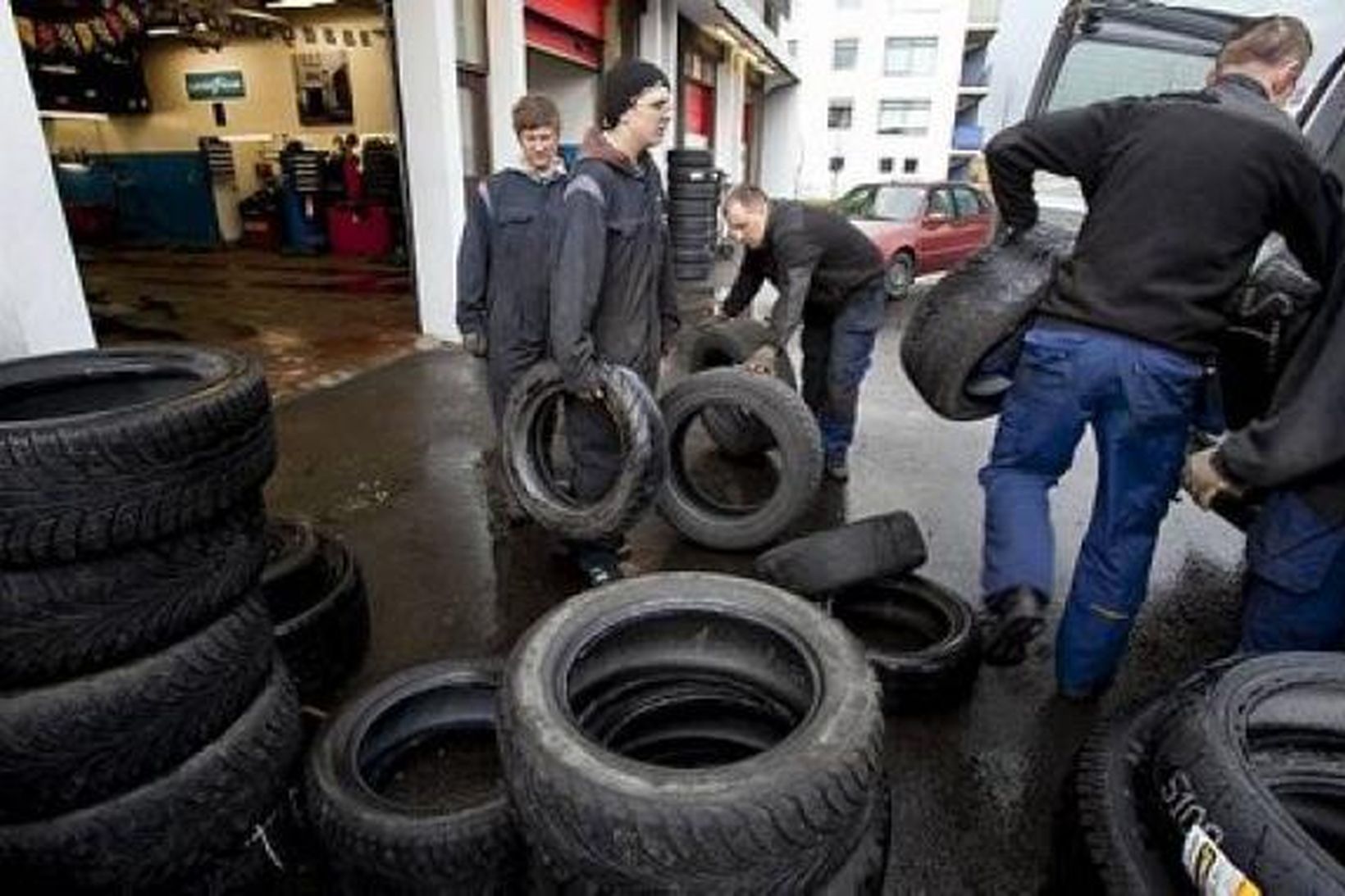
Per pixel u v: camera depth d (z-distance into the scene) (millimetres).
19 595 1306
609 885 1040
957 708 2232
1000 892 1662
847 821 1061
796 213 3436
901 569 2494
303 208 11914
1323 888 1009
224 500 1471
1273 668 1388
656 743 1441
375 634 2520
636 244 2564
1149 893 1229
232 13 10547
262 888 1620
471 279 3150
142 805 1432
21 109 2838
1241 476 1727
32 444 1244
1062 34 3730
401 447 4234
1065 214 3527
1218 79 1963
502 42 6887
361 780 1639
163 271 9773
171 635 1444
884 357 6828
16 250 2857
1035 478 2154
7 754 1345
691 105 14062
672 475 3217
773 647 1367
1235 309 2275
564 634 1304
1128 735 1470
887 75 38812
